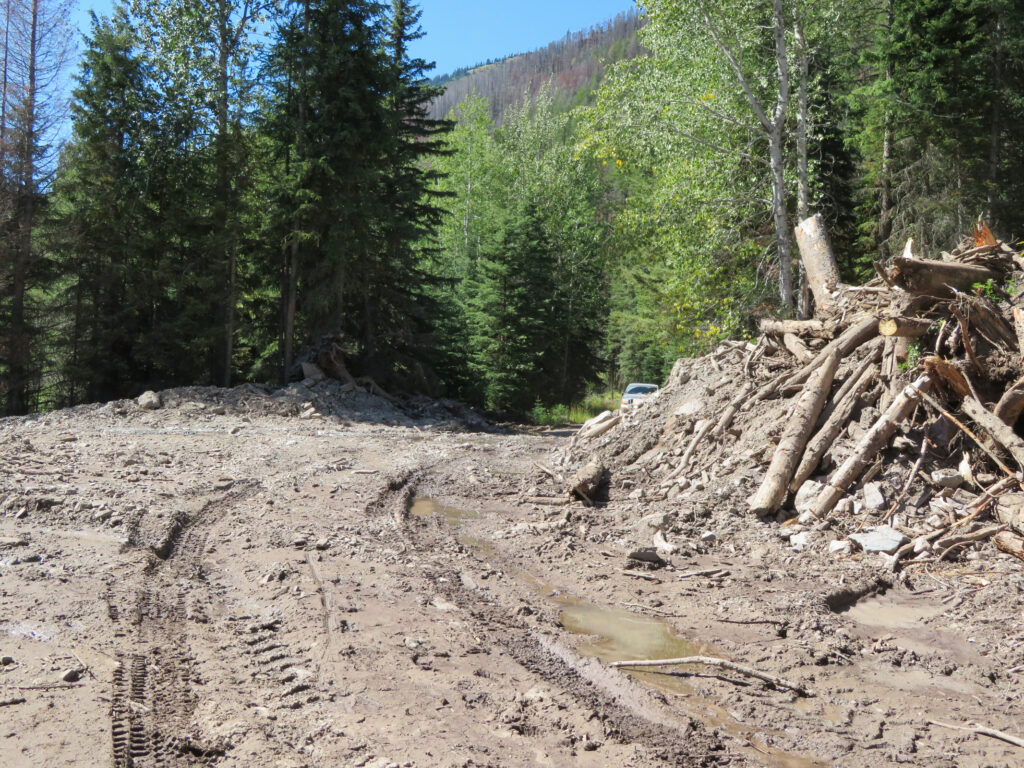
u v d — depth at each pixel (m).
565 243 47.16
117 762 3.92
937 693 5.29
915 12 24.45
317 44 26.31
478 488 12.88
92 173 26.14
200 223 26.89
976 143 25.11
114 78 26.11
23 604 6.26
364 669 5.34
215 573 7.66
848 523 8.74
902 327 9.64
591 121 23.00
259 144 27.95
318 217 26.83
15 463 12.20
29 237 25.55
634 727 4.69
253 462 14.51
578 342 45.50
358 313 30.20
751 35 21.33
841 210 26.84
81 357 25.84
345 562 8.11
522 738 4.46
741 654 5.94
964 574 7.42
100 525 9.02
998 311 9.63
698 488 10.62
